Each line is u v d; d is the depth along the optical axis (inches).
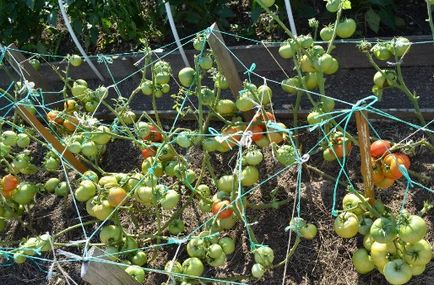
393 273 48.4
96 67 86.6
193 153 72.4
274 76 79.9
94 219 70.4
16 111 70.5
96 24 89.9
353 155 66.4
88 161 69.8
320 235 61.7
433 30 57.2
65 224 71.3
